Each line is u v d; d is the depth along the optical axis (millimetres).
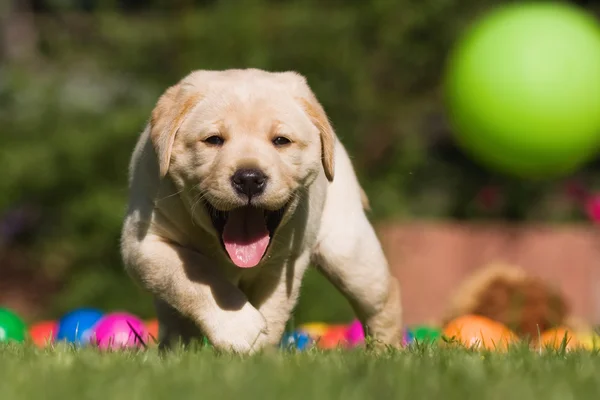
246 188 6152
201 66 15609
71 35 16906
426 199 18422
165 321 7258
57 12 18875
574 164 12773
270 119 6453
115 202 15359
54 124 15930
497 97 12328
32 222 16328
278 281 7012
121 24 16234
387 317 7848
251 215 6516
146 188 6695
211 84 6652
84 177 15586
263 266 6934
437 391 4633
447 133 18719
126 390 4559
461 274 15891
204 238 6738
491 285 10453
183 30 15914
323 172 7238
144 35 16078
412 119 16641
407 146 16266
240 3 15977
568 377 5117
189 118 6508
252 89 6633
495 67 12391
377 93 16438
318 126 6727
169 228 6621
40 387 4656
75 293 15281
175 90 6770
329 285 14727
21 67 16625
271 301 7027
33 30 18453
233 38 15734
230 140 6363
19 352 6160
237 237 6418
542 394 4633
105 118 15727
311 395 4480
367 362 5492
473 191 18344
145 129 7227
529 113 12227
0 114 16234
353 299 7715
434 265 15883
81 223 15477
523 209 17844
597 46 12562
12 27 18516
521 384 4801
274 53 15719
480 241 15945
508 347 6547
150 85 16109
